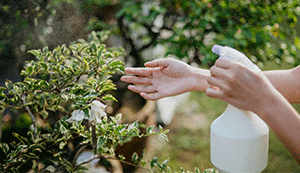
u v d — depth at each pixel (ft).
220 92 2.54
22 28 3.78
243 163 2.62
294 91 3.10
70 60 3.47
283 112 2.41
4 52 3.74
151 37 5.33
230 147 2.62
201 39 4.61
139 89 3.43
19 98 3.23
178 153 7.11
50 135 3.38
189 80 3.28
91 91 2.97
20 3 3.73
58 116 4.35
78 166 3.48
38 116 4.23
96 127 3.15
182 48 4.58
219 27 4.30
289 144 2.44
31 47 3.88
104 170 4.59
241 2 4.90
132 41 5.85
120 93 5.85
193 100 9.75
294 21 5.02
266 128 2.67
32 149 3.30
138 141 5.06
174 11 5.16
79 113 2.95
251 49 4.82
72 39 4.21
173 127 8.23
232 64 2.46
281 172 6.47
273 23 4.64
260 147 2.63
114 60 3.20
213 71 2.53
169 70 3.34
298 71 3.11
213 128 2.73
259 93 2.43
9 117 3.98
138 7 4.69
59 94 3.25
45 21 3.92
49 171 3.68
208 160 6.87
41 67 3.34
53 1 3.92
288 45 4.83
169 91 3.34
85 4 4.38
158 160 6.68
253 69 2.60
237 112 2.65
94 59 3.21
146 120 5.12
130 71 3.39
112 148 3.28
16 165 3.53
